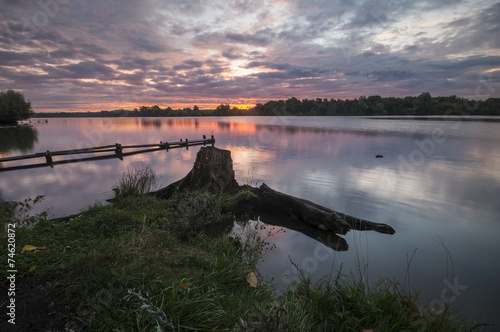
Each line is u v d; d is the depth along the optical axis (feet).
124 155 69.05
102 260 10.40
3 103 223.71
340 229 20.20
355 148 71.72
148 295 8.02
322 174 40.52
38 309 7.88
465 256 16.35
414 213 24.21
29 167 51.60
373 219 22.82
